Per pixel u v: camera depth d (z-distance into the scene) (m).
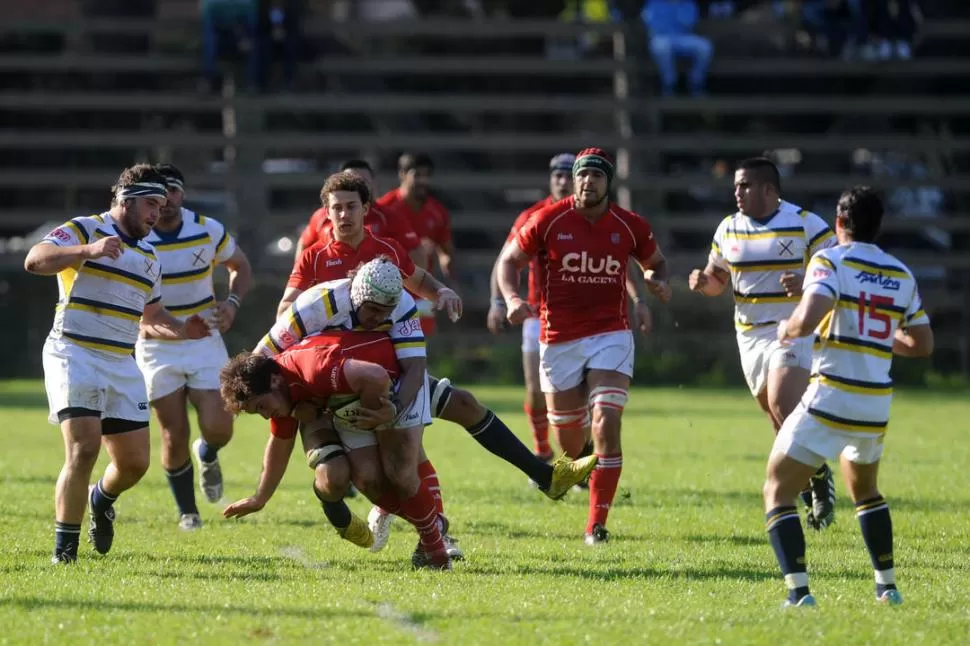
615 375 31.58
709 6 99.88
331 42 100.50
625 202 93.62
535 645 19.08
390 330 25.64
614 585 24.44
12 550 28.09
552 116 107.75
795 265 33.88
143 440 27.72
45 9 106.06
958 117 101.50
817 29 96.19
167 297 33.38
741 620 20.77
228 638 19.34
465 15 107.62
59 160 104.56
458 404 27.70
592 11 123.06
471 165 106.19
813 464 22.45
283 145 93.38
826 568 26.64
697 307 88.94
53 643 19.02
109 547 28.16
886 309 22.34
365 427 24.69
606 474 30.69
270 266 91.88
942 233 111.38
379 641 19.27
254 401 24.44
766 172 34.03
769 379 33.72
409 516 26.20
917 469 45.00
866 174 102.06
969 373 91.75
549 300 32.50
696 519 33.84
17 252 89.44
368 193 29.48
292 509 35.66
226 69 94.81
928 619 21.14
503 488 40.09
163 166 33.28
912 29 94.44
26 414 65.56
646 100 94.75
